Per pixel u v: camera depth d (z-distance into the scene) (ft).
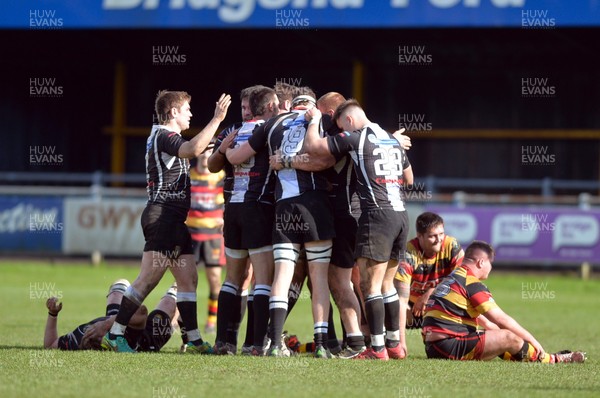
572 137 274.16
